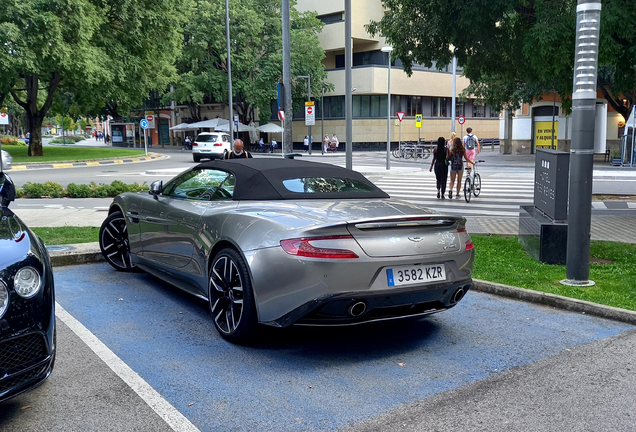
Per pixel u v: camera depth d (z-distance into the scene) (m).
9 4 23.80
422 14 11.06
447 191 16.83
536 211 7.74
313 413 3.19
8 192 4.77
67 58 25.45
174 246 5.12
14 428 3.00
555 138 36.38
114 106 59.47
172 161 34.69
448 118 55.78
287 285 3.80
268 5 47.06
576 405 3.30
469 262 4.34
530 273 6.28
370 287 3.81
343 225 3.78
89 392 3.44
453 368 3.87
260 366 3.87
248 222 4.18
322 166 5.29
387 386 3.56
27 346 2.96
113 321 4.79
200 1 44.41
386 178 21.77
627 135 25.38
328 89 48.81
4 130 94.19
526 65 10.90
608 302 5.16
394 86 48.81
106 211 11.41
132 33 29.73
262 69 45.69
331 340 4.41
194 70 46.06
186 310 5.13
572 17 8.72
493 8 9.48
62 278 6.24
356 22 47.06
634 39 9.20
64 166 28.45
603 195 14.63
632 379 3.67
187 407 3.25
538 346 4.29
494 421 3.10
